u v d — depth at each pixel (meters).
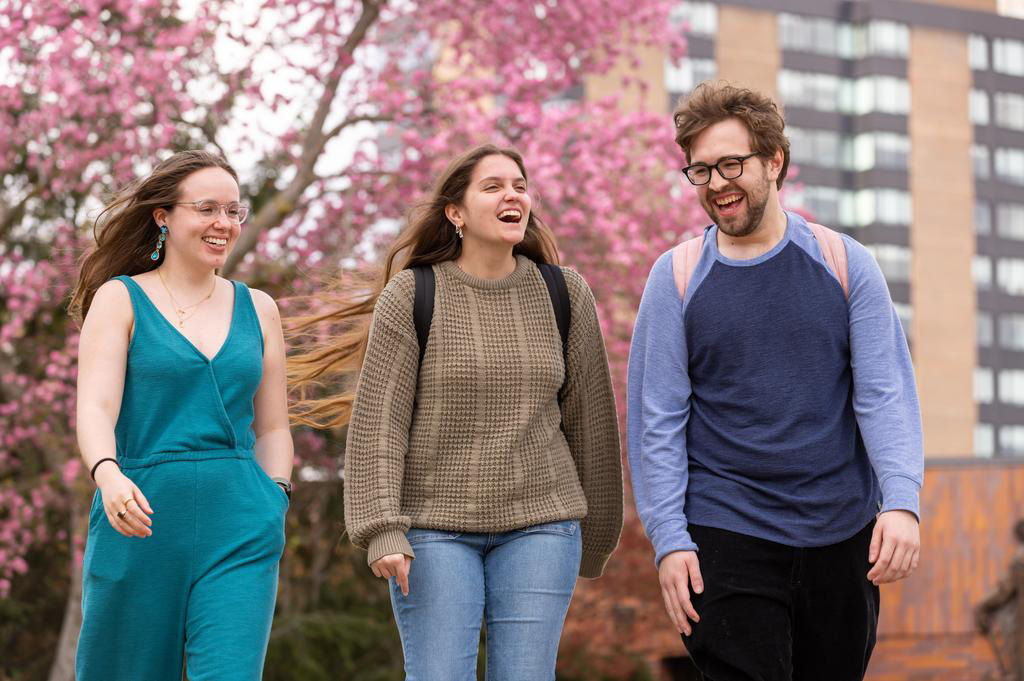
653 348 3.91
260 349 3.95
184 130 11.77
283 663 13.41
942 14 59.81
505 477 3.82
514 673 3.79
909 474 3.60
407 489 3.86
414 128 12.35
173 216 3.87
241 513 3.72
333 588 15.53
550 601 3.82
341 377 4.80
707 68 53.94
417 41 13.29
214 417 3.76
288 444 4.00
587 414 4.09
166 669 3.74
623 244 12.09
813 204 57.34
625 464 14.00
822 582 3.73
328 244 12.58
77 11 11.03
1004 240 60.28
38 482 12.98
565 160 12.58
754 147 3.71
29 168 12.30
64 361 11.69
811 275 3.79
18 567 12.68
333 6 11.41
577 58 13.04
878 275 3.82
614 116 13.20
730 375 3.80
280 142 11.46
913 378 3.81
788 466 3.71
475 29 12.65
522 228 3.99
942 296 58.78
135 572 3.65
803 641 3.85
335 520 14.97
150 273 3.94
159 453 3.70
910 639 19.83
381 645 14.28
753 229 3.76
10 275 12.05
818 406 3.74
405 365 3.88
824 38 57.81
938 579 20.06
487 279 4.01
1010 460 20.52
